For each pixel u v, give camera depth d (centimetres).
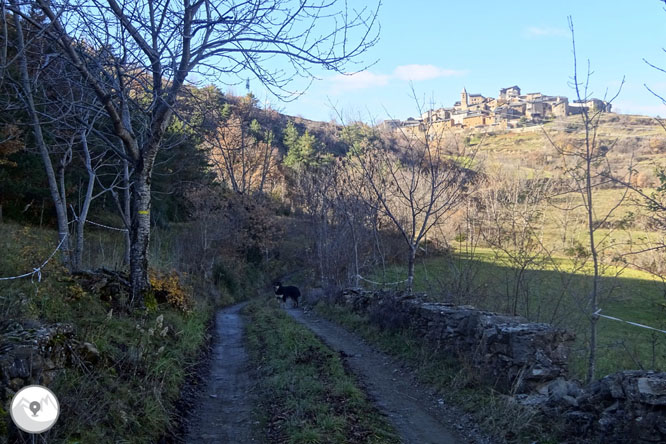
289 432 597
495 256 1162
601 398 572
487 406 683
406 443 595
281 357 978
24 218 2312
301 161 5494
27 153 2145
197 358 995
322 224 2727
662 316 1202
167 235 3225
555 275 1145
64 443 440
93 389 542
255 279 3878
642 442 488
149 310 988
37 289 738
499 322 820
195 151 2381
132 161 995
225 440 604
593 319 786
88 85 880
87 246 1764
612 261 865
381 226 2172
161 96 879
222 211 3588
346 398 729
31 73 1026
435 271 1428
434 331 988
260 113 5028
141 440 535
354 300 1736
